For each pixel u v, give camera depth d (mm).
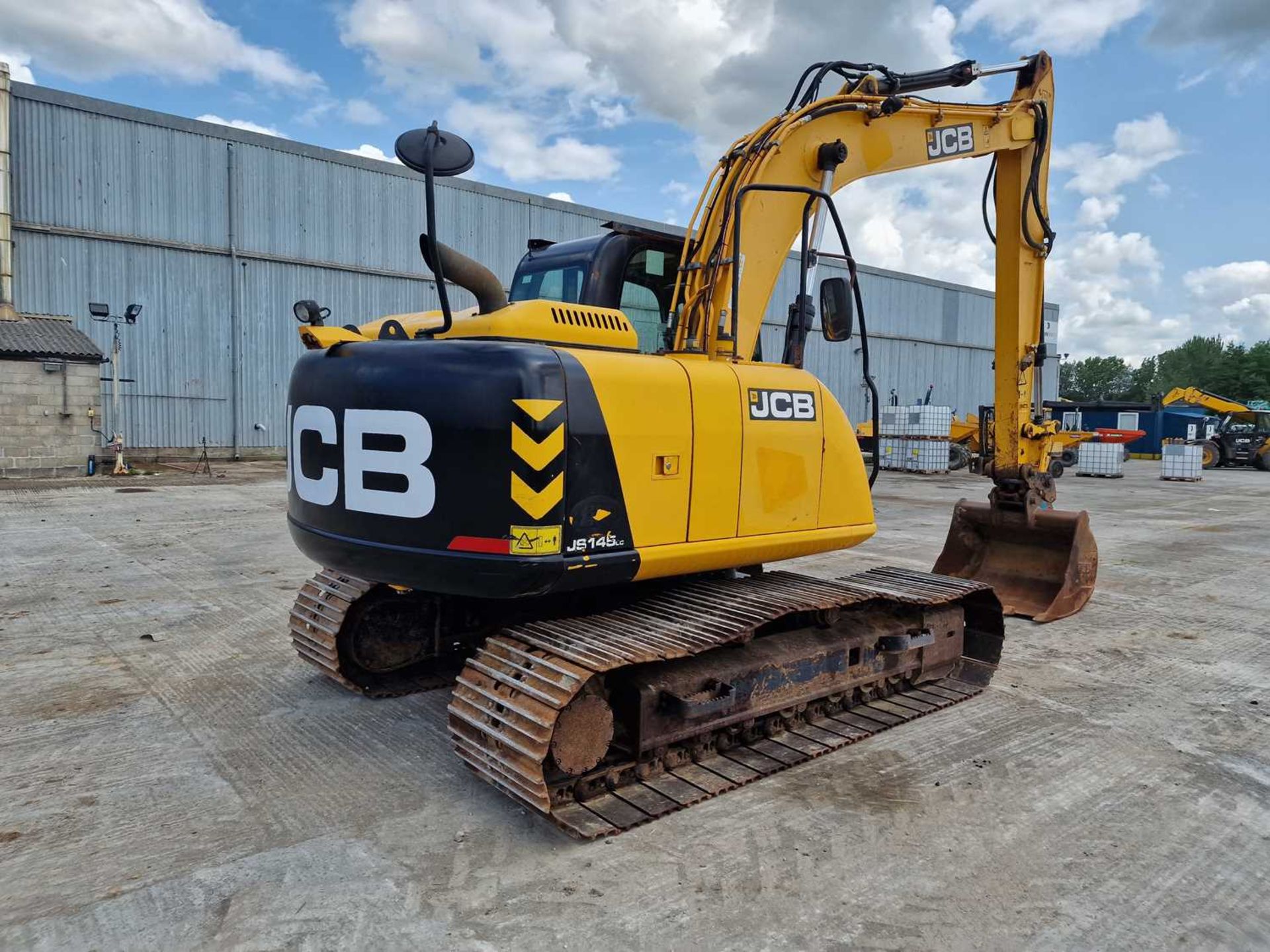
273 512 11461
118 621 5992
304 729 4156
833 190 5117
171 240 19219
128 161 18656
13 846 3045
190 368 19656
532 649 3393
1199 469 21734
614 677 3492
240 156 20016
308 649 4672
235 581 7289
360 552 3439
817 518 4254
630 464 3434
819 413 4262
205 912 2660
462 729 3410
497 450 3154
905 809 3449
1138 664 5535
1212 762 3996
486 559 3172
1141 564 9211
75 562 7992
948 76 5633
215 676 4883
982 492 17469
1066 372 101875
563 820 3162
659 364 3643
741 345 4512
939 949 2549
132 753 3855
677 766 3691
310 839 3127
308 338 3914
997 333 6633
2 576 7324
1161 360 105500
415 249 22625
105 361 16141
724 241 4230
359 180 21719
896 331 32906
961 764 3910
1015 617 6645
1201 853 3156
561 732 3123
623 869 2949
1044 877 2961
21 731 4082
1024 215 6285
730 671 3723
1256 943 2617
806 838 3197
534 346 3299
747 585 4336
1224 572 8758
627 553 3439
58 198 17906
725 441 3771
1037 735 4285
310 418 3674
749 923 2652
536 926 2615
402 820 3283
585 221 25453
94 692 4605
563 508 3225
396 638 4719
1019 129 6102
